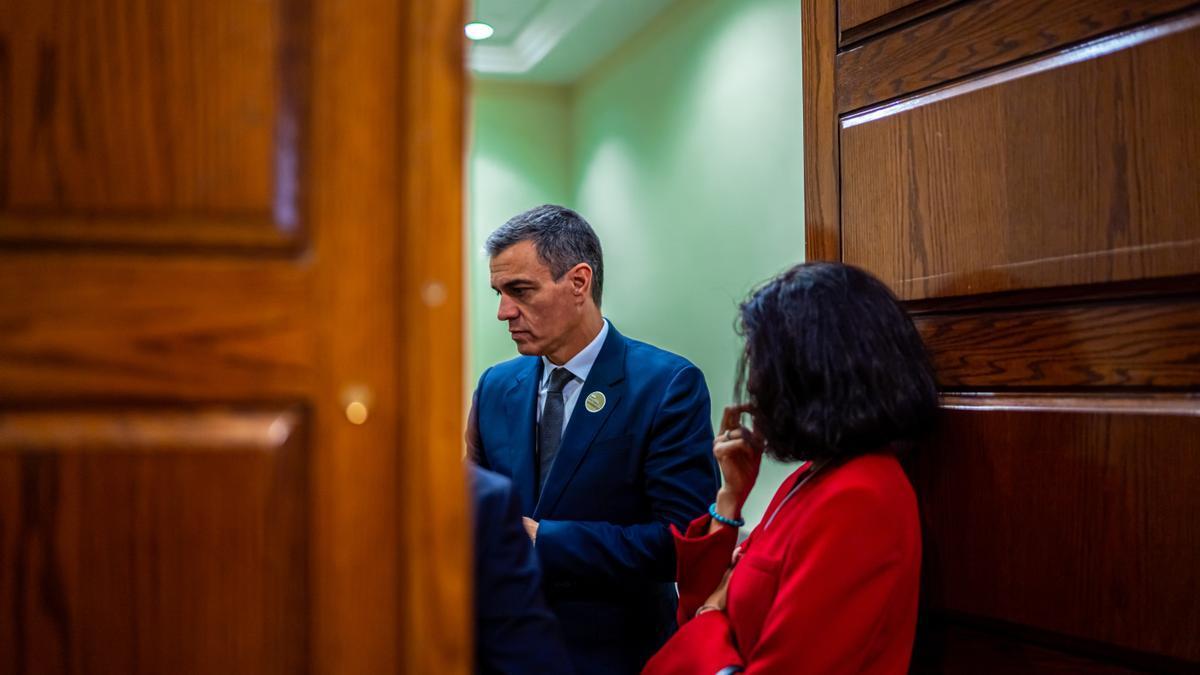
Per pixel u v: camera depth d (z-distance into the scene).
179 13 0.66
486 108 5.14
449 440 0.68
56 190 0.65
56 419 0.64
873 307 1.22
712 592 1.45
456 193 0.68
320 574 0.67
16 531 0.64
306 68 0.67
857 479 1.16
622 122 4.58
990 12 1.22
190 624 0.65
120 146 0.65
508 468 1.86
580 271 1.82
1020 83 1.17
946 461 1.29
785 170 3.16
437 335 0.68
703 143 3.77
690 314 3.89
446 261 0.68
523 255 1.79
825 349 1.20
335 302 0.67
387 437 0.68
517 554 1.05
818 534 1.14
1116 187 1.06
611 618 1.68
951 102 1.27
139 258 0.65
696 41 3.83
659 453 1.72
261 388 0.66
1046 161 1.14
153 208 0.65
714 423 3.68
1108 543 1.07
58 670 0.64
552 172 5.27
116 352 0.65
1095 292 1.10
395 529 0.68
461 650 0.68
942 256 1.28
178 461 0.65
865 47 1.42
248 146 0.66
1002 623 1.21
